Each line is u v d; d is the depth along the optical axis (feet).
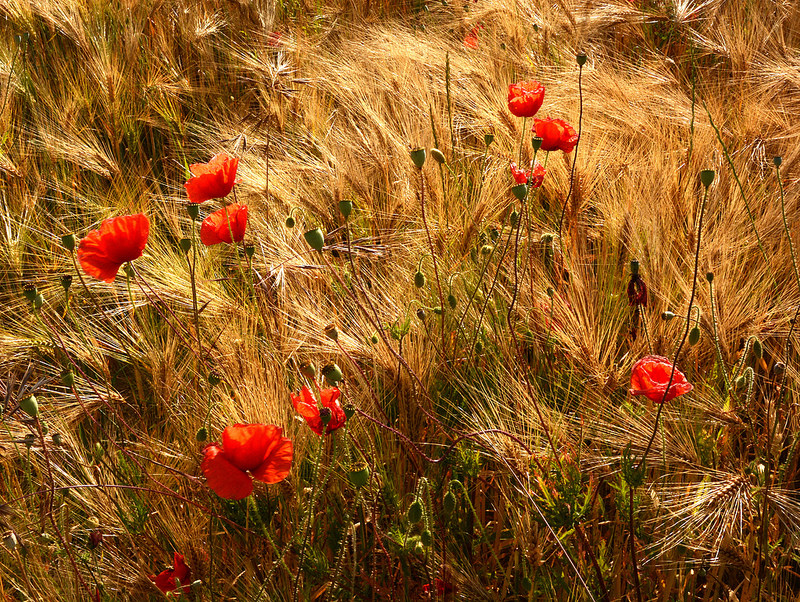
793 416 13.16
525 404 13.08
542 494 12.95
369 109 14.88
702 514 12.73
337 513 13.02
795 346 13.29
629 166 14.35
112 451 13.28
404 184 14.34
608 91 14.97
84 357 13.64
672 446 12.92
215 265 14.24
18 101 17.03
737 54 16.49
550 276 13.73
